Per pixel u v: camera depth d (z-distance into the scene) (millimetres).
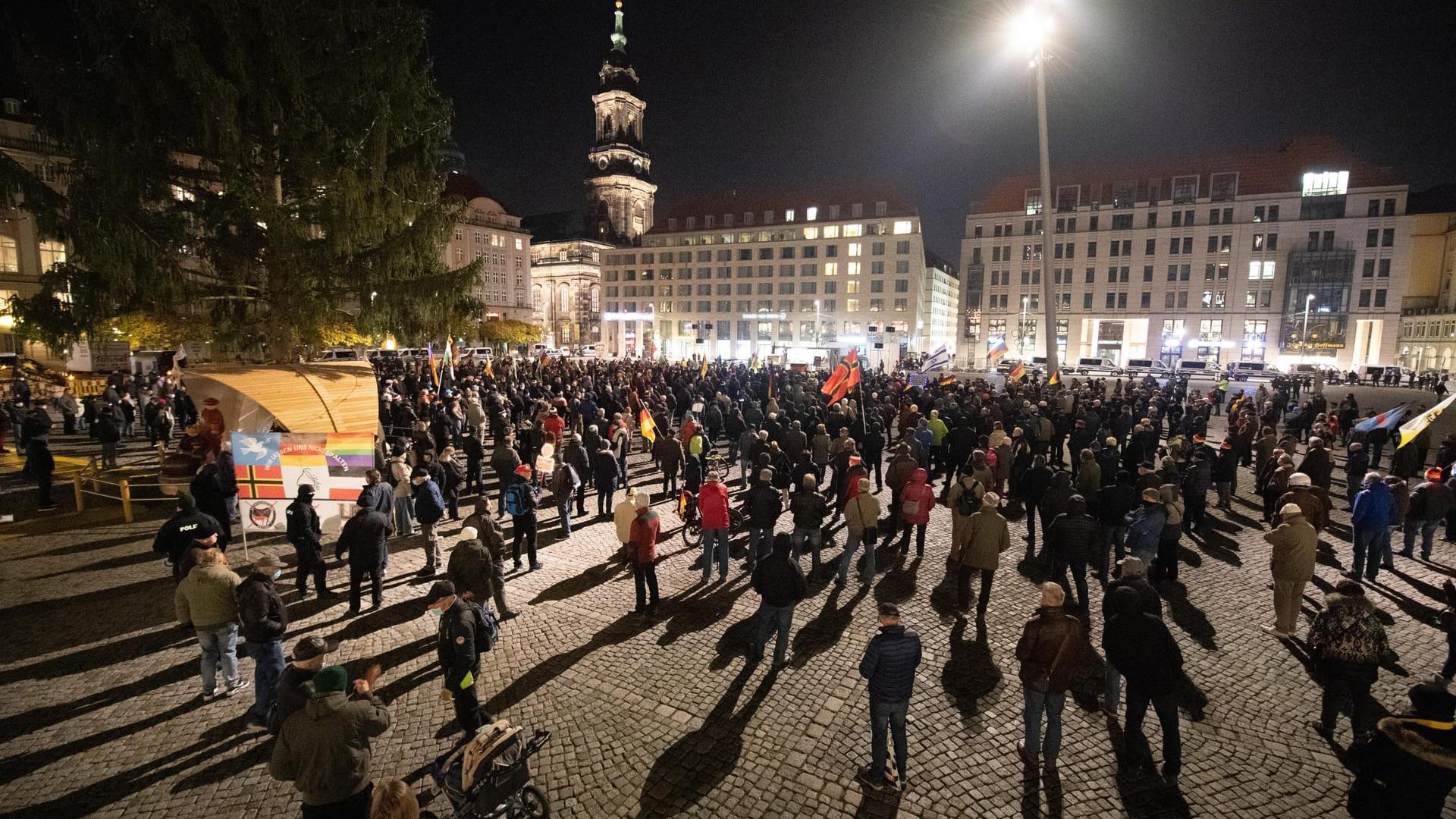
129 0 11492
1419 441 13352
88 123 11852
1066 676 5586
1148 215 67938
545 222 128625
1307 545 7902
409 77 14945
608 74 115812
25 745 6027
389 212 14930
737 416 17750
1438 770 4023
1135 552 9375
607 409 21312
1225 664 7512
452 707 6684
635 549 8617
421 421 17266
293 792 5523
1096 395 24734
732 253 95188
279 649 6371
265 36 13141
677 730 6316
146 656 7664
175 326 15016
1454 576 10141
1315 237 62500
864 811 5289
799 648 7926
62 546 11109
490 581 7777
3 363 31781
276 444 10633
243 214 13602
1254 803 5391
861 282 88375
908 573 10352
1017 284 73375
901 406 21828
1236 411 19578
